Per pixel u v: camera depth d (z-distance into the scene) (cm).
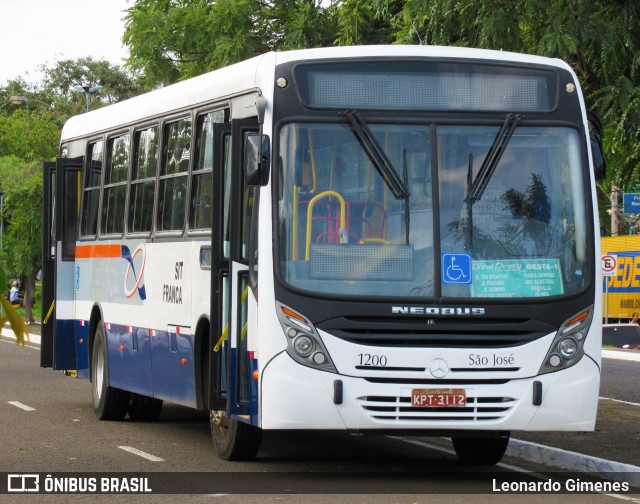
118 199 1538
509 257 1054
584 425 1055
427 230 1048
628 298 4459
